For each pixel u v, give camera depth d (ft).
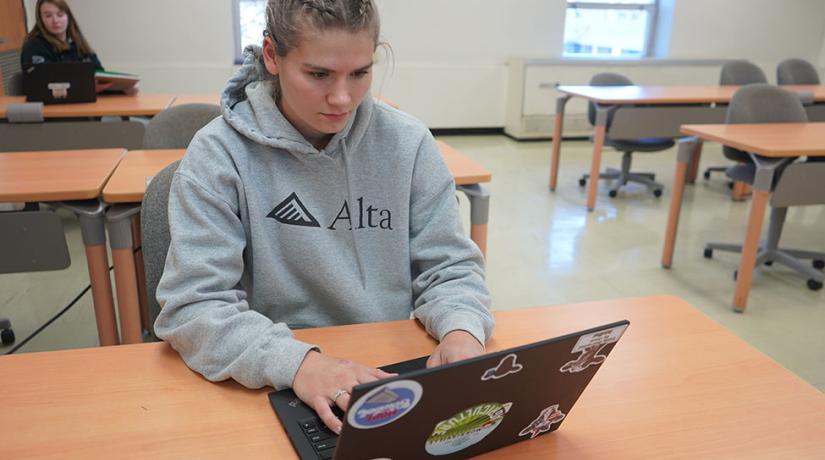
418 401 1.90
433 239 3.55
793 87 16.07
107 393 2.65
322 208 3.41
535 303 8.75
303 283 3.50
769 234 9.85
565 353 2.11
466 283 3.38
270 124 3.20
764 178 8.07
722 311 8.58
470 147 19.13
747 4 21.01
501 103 20.74
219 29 17.49
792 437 2.49
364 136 3.46
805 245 11.15
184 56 17.53
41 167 6.23
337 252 3.48
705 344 3.18
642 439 2.47
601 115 12.50
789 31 21.71
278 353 2.68
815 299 8.97
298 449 2.31
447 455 2.22
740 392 2.78
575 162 17.46
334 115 2.90
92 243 5.58
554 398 2.30
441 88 20.01
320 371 2.61
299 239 3.36
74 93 10.59
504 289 9.18
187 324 2.83
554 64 19.38
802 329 8.09
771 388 2.82
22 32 15.52
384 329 3.28
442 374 1.86
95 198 5.62
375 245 3.56
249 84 3.39
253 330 2.81
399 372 2.79
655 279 9.62
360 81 2.86
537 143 19.99
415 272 3.76
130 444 2.34
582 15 20.70
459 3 19.27
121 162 6.52
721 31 21.12
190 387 2.72
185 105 7.25
